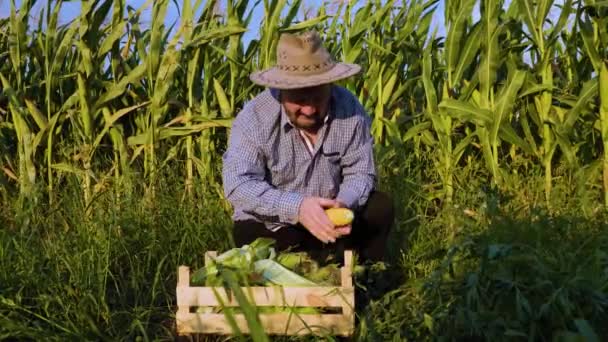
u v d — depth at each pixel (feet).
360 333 7.91
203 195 14.90
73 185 14.56
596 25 15.16
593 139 15.78
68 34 15.55
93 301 9.40
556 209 14.08
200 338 8.50
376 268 9.75
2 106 17.37
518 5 15.15
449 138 15.75
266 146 9.88
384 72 16.67
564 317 6.92
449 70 15.76
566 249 9.38
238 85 17.16
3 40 17.30
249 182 9.57
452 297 7.79
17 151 17.46
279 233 10.27
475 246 7.93
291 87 8.94
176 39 15.52
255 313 3.46
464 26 15.94
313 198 9.14
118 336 8.80
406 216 14.11
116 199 14.19
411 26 16.30
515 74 14.76
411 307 8.50
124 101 16.80
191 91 16.42
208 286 8.21
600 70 14.40
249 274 8.13
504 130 15.24
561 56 17.12
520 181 15.17
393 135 15.94
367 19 16.17
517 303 6.92
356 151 10.32
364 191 10.19
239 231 10.46
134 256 11.76
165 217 13.87
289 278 8.21
